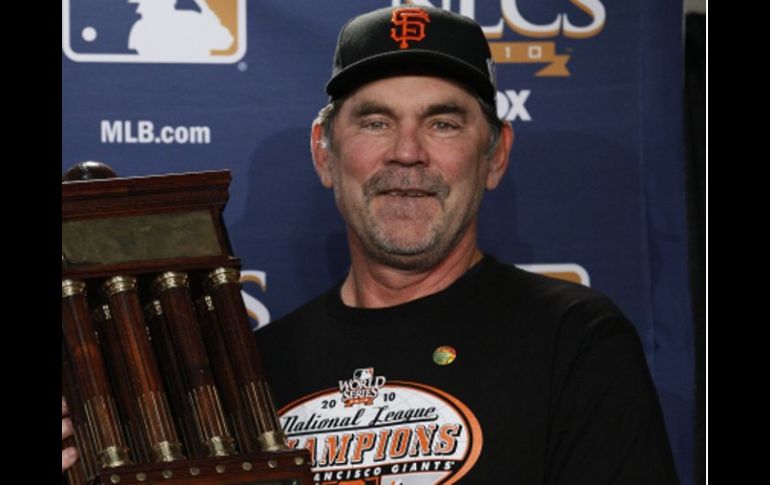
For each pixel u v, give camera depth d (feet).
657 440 9.11
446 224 9.66
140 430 8.29
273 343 10.21
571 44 11.80
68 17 11.65
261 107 11.82
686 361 11.73
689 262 11.78
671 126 11.78
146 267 8.54
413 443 9.32
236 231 11.86
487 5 11.78
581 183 11.80
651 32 11.78
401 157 9.50
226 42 11.80
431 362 9.60
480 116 9.80
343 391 9.69
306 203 11.87
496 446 9.17
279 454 8.24
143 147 11.74
